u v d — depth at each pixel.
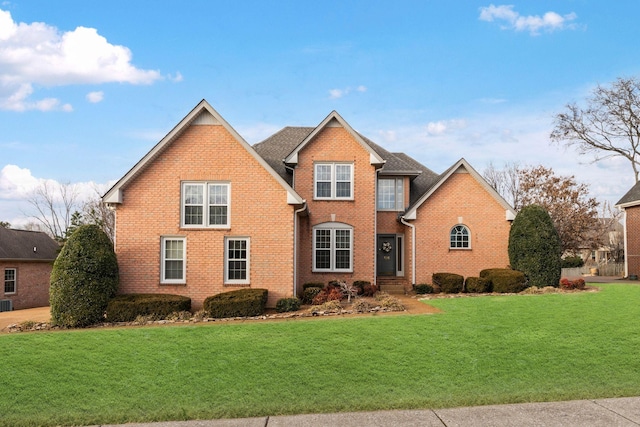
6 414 7.47
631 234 33.28
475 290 22.14
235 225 18.77
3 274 33.09
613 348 10.76
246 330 13.34
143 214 18.64
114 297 16.69
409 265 24.50
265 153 25.86
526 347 10.97
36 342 12.33
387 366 9.62
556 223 39.19
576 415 6.82
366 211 23.52
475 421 6.66
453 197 24.55
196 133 18.98
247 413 7.25
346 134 23.69
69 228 41.97
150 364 10.06
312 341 11.78
